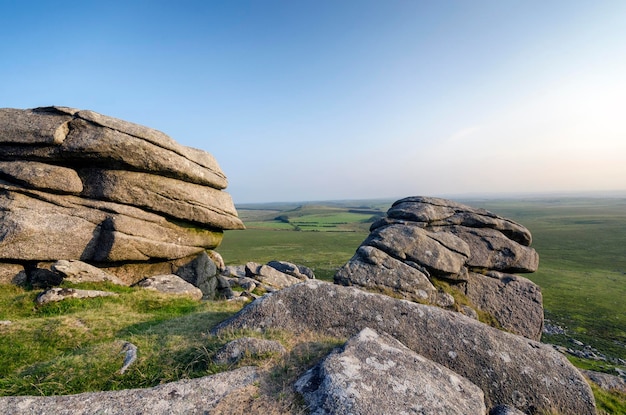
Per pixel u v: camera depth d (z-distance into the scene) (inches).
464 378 417.7
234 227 1305.4
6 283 801.6
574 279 2987.2
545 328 1759.4
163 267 1130.0
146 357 444.5
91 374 406.9
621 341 1594.5
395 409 311.1
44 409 305.1
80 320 615.8
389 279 954.7
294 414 311.0
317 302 558.3
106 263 971.3
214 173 1261.1
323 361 378.9
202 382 354.3
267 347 428.5
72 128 950.4
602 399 531.2
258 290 1488.7
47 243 853.8
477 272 1100.5
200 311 746.8
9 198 856.3
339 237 6299.2
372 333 461.7
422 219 1208.8
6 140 897.5
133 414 301.4
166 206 1085.1
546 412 426.6
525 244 1268.5
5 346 502.9
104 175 983.0
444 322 531.8
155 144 1050.7
